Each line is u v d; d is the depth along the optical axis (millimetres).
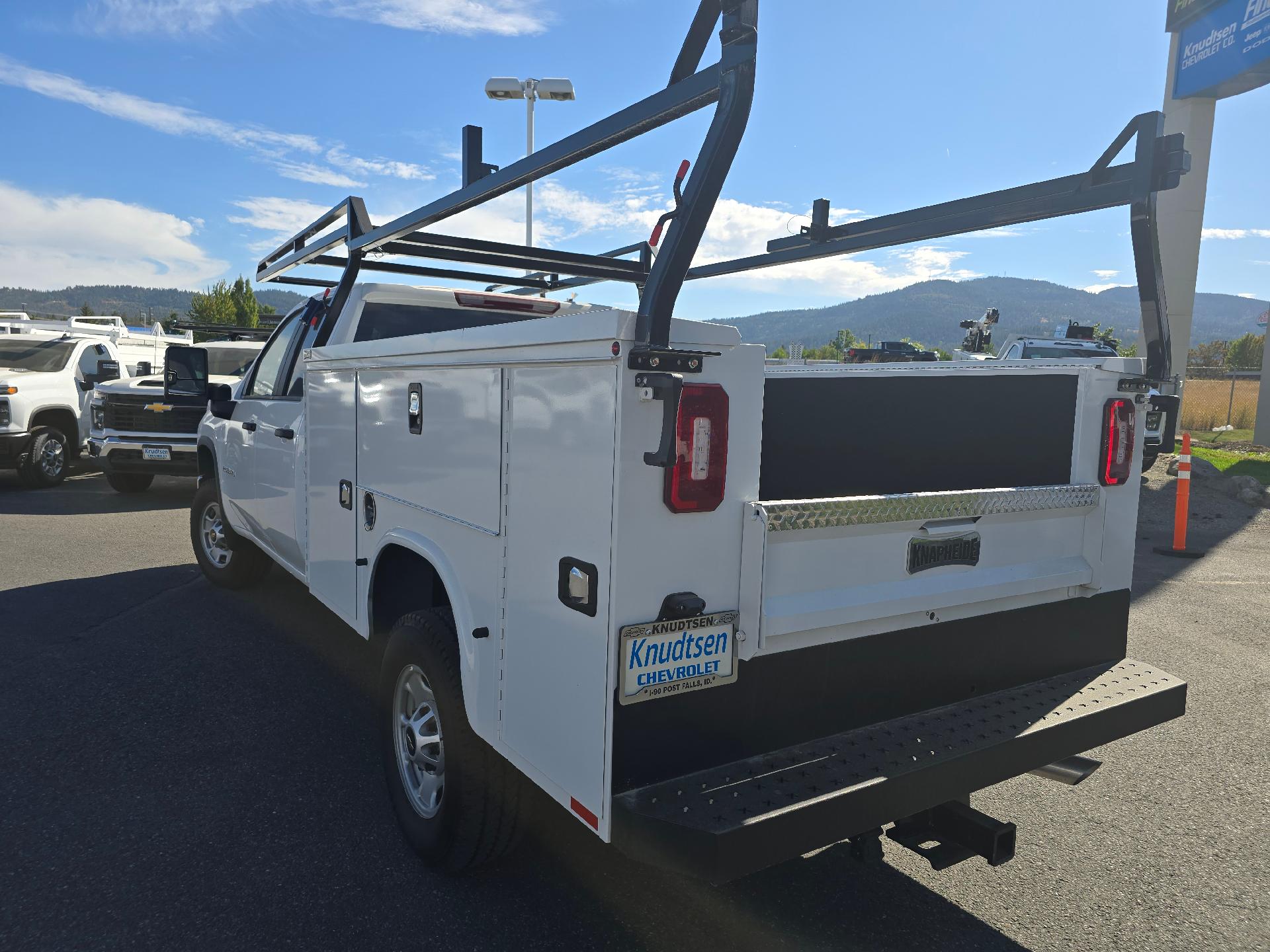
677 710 1970
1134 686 2701
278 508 4621
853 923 2695
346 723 4113
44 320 18703
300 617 5781
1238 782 3740
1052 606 2746
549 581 2092
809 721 2219
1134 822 3391
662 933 2605
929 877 2977
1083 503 2721
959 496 2371
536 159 2303
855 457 3236
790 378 3152
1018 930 2689
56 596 6266
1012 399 2906
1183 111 17000
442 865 2820
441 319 4500
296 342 4758
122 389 10586
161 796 3385
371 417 3250
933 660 2465
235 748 3824
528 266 3971
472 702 2510
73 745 3826
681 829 1792
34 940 2512
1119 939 2650
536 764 2186
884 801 2016
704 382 1912
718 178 1763
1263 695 4762
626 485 1823
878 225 3377
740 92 1715
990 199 3027
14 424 11484
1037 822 3385
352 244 3639
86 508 10367
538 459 2119
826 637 2213
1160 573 7812
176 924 2598
